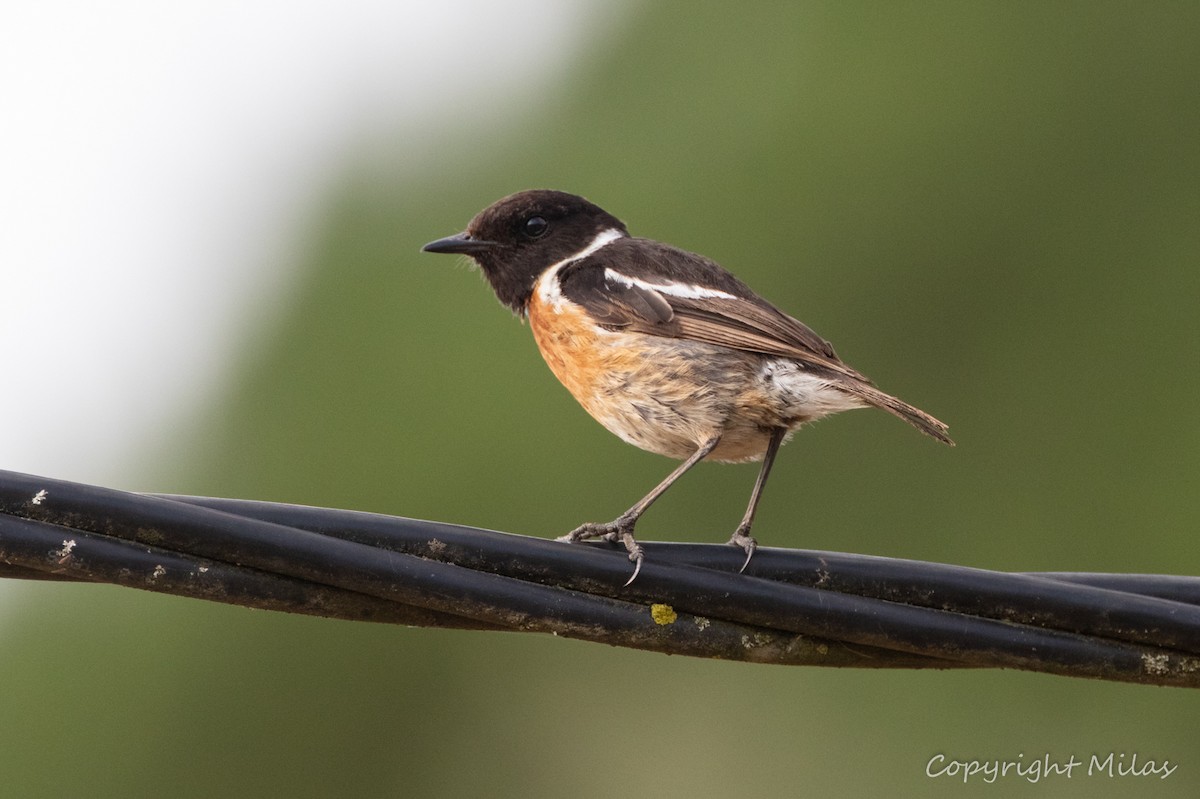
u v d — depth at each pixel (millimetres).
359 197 15586
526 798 13609
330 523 5867
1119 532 13570
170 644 13578
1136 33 14648
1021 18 14766
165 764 13398
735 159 14789
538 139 15422
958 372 14250
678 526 13633
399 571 5852
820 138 14648
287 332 15250
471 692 13703
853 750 13102
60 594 13797
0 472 5512
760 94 14977
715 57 15250
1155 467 13602
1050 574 6332
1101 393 14023
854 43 14891
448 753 13594
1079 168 14477
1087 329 14195
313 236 15633
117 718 13453
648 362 8219
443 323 14727
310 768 13469
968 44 14750
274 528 5715
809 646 6312
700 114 15070
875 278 14398
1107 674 6316
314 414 14773
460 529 6004
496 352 14445
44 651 13648
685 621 6191
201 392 15211
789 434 8344
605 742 13648
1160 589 6328
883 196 14516
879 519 13828
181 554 5699
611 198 14969
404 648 13672
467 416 14297
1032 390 14156
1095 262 14305
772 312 8359
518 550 6031
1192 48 14469
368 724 13531
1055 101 14617
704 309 8273
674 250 8945
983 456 14031
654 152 15070
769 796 13211
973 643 6230
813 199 14500
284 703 13523
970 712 12922
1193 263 14023
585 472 13820
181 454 14914
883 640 6207
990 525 13828
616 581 6105
